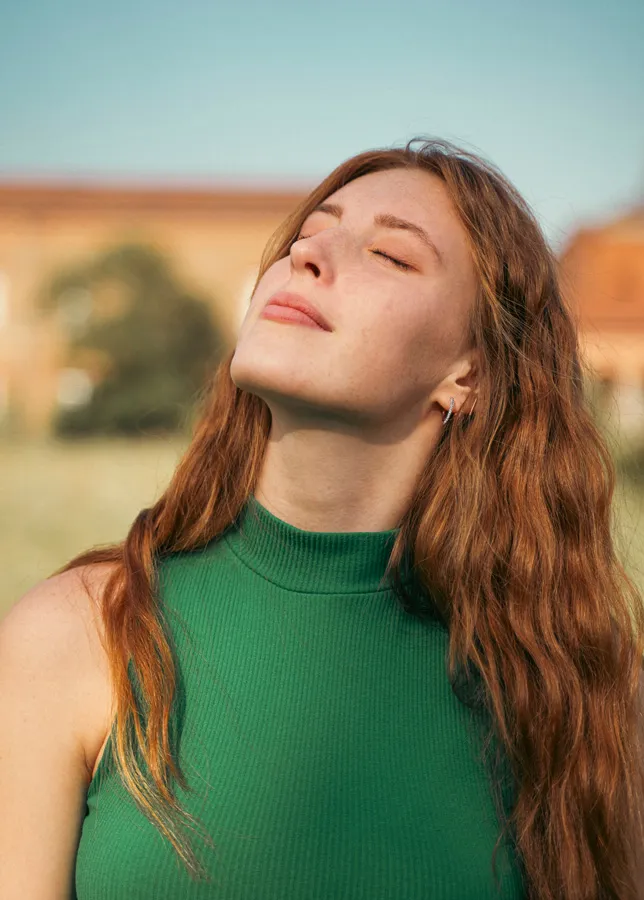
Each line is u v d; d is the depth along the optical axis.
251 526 1.69
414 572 1.73
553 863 1.62
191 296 27.44
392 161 1.88
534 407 1.92
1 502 11.33
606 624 1.85
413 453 1.75
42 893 1.41
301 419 1.60
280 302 1.60
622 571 1.96
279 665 1.59
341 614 1.65
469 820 1.53
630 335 20.98
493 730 1.64
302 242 1.61
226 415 1.81
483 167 1.92
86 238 36.09
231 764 1.48
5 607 5.53
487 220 1.82
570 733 1.72
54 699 1.49
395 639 1.68
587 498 1.94
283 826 1.43
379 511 1.72
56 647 1.52
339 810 1.47
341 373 1.55
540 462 1.90
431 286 1.71
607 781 1.71
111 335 26.36
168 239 36.53
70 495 12.08
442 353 1.73
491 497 1.85
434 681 1.66
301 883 1.40
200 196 36.56
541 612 1.81
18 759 1.46
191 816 1.42
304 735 1.53
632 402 12.59
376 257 1.70
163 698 1.50
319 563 1.65
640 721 1.82
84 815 1.50
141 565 1.65
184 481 1.76
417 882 1.43
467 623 1.72
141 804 1.42
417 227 1.71
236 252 36.78
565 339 1.99
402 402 1.67
